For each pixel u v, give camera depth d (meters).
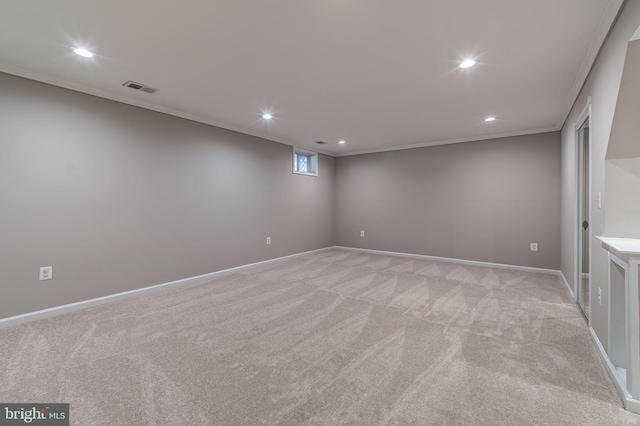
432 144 5.54
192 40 2.16
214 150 4.32
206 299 3.35
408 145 5.79
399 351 2.18
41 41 2.18
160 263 3.69
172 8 1.80
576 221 3.24
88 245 3.09
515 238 4.79
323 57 2.40
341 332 2.50
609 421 1.48
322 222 6.56
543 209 4.56
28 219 2.71
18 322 2.65
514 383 1.79
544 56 2.36
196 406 1.58
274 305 3.15
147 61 2.49
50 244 2.84
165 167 3.73
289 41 2.17
